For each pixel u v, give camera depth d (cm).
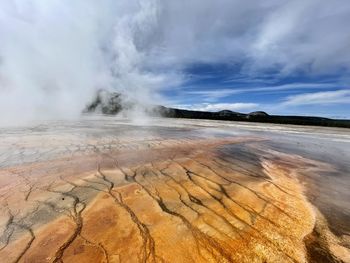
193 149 833
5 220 327
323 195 455
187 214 357
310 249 284
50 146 793
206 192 446
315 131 1708
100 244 280
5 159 622
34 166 567
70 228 312
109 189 443
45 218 334
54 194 414
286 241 298
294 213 374
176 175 537
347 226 339
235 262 259
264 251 278
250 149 888
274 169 628
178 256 264
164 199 408
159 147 841
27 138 927
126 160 648
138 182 484
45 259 253
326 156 811
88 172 536
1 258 253
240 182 509
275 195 445
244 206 392
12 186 445
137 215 350
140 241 288
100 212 355
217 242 291
